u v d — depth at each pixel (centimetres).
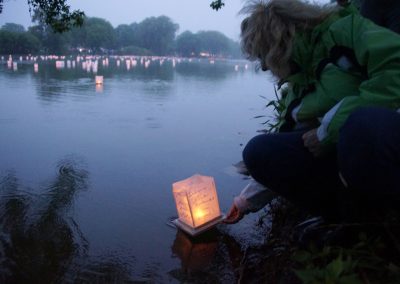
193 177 187
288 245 163
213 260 165
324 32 128
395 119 105
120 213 205
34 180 247
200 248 174
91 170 268
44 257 164
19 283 146
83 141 342
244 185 248
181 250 172
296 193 150
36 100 562
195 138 366
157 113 487
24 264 158
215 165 287
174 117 465
